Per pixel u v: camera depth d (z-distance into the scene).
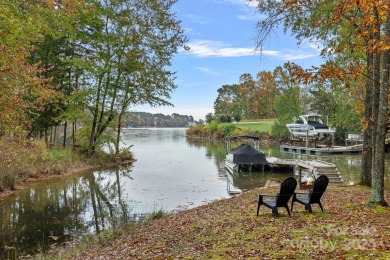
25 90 13.60
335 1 12.52
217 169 31.45
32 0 13.96
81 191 20.62
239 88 112.12
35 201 17.75
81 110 33.03
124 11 32.06
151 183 23.77
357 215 9.30
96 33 31.16
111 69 32.81
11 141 17.05
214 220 10.64
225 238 8.03
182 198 18.83
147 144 66.81
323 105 64.69
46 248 10.52
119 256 7.91
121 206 16.72
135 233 10.70
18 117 14.09
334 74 9.53
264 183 24.44
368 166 16.45
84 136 35.97
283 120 65.62
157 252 7.66
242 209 12.01
